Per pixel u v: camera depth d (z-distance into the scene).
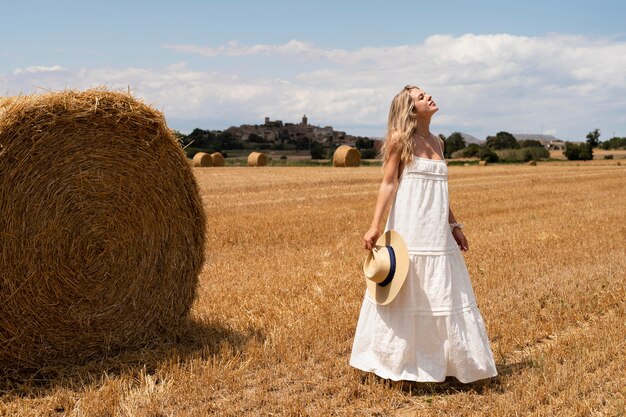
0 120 4.70
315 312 6.27
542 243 10.21
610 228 11.84
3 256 4.71
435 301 4.43
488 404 4.25
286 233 11.32
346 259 9.06
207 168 34.94
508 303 6.58
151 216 5.48
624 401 4.15
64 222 4.99
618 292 6.91
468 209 15.50
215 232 11.23
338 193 19.56
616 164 60.38
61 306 5.01
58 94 5.00
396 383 4.55
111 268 5.27
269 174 29.25
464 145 104.81
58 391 4.45
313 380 4.69
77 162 5.07
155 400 4.23
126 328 5.39
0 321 4.74
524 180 26.92
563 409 4.06
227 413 4.09
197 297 5.94
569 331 5.81
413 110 4.64
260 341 5.46
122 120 5.29
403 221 4.54
